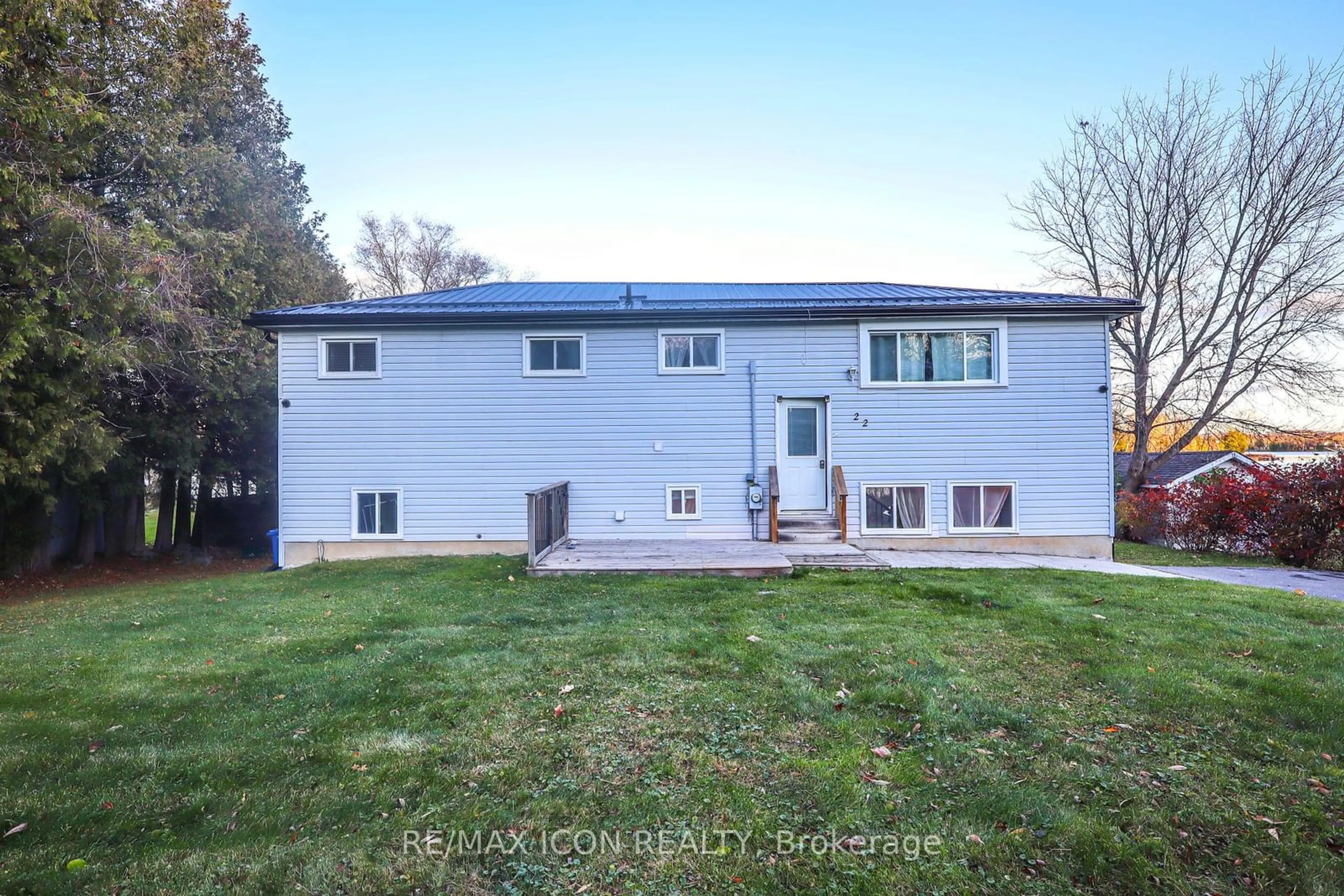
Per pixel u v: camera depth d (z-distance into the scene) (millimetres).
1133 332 20969
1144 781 3104
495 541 11055
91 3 8867
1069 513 10797
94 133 10203
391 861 2570
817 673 4602
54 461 10344
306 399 11016
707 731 3703
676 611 6453
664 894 2379
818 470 11109
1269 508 12258
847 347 11016
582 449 11117
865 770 3232
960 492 10938
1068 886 2396
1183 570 10484
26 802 3033
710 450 11086
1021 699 4109
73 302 8625
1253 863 2512
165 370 12539
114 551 15430
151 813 2943
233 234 12570
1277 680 4352
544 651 5172
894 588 7355
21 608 8336
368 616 6590
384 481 11047
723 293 13398
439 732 3736
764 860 2559
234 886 2434
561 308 11242
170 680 4723
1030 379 10852
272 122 17234
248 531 17922
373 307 11523
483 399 11086
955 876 2445
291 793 3094
